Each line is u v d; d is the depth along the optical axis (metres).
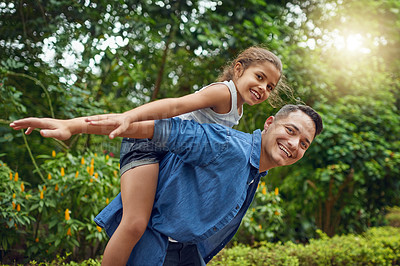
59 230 2.86
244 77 1.58
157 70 5.09
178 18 4.36
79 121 1.15
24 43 3.65
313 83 4.78
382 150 4.79
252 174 1.49
